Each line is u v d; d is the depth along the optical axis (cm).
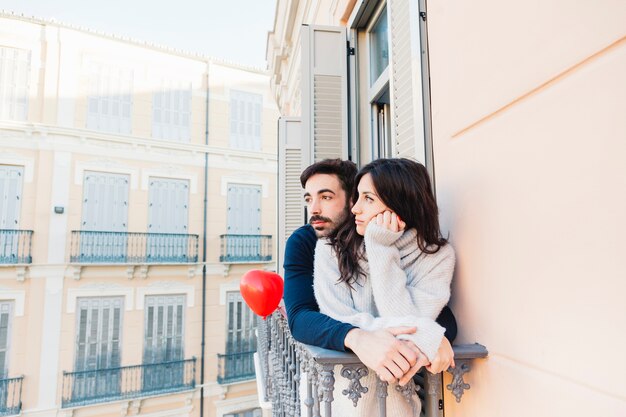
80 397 862
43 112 899
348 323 98
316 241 131
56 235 884
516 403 90
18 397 809
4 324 823
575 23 78
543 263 84
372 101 252
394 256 101
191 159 1064
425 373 120
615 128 69
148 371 937
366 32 261
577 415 74
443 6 131
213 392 998
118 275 945
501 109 100
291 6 491
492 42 104
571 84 79
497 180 100
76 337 883
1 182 857
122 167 979
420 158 138
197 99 1095
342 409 109
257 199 1145
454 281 117
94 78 970
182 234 1026
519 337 90
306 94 250
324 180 127
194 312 1019
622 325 67
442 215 125
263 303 192
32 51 902
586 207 74
